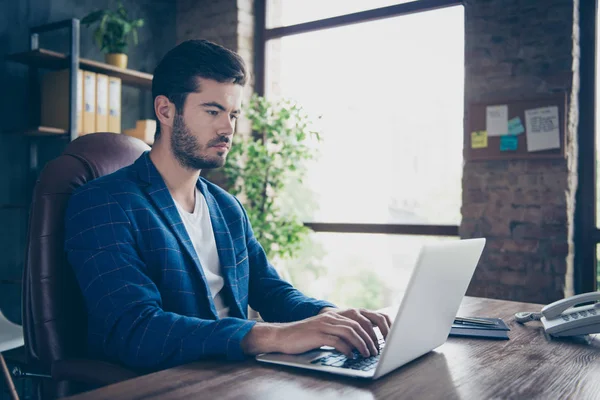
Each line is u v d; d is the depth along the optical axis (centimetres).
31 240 120
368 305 353
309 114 369
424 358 98
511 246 291
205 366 90
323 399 74
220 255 138
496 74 296
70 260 114
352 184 357
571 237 283
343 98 362
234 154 362
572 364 96
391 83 344
